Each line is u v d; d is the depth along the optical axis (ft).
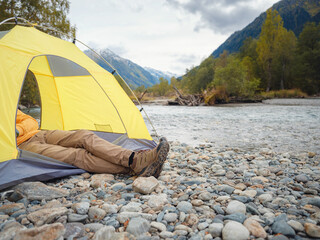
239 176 9.83
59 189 7.36
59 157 9.43
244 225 5.48
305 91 167.84
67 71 14.20
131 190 7.93
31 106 64.85
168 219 5.89
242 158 13.48
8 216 5.90
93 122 14.76
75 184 8.52
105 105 14.28
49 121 15.85
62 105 15.38
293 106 65.10
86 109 14.94
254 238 5.06
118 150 9.17
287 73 180.04
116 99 13.87
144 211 6.28
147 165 8.81
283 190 8.13
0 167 7.92
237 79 92.94
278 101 93.56
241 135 22.38
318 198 6.91
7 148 8.33
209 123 31.73
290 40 181.98
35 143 9.91
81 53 13.34
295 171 10.74
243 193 7.61
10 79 8.82
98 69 13.61
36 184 7.25
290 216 5.99
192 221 5.75
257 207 6.66
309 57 173.88
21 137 10.05
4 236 4.74
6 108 8.57
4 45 9.21
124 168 9.33
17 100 8.87
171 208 6.50
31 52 9.91
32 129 10.71
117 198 7.25
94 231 5.32
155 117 40.40
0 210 6.12
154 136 21.83
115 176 9.52
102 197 7.38
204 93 90.38
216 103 87.35
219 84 94.17
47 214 5.62
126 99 14.40
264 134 22.70
